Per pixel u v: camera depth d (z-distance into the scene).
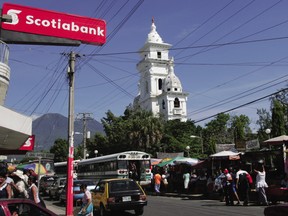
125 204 16.11
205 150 67.06
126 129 53.69
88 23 19.17
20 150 23.39
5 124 13.65
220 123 76.25
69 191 16.17
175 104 84.00
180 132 63.84
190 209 17.58
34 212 7.41
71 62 17.70
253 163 24.98
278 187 17.80
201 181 26.30
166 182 30.70
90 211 12.26
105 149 57.94
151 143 52.09
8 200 7.07
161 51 91.31
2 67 16.03
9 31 17.67
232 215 14.69
